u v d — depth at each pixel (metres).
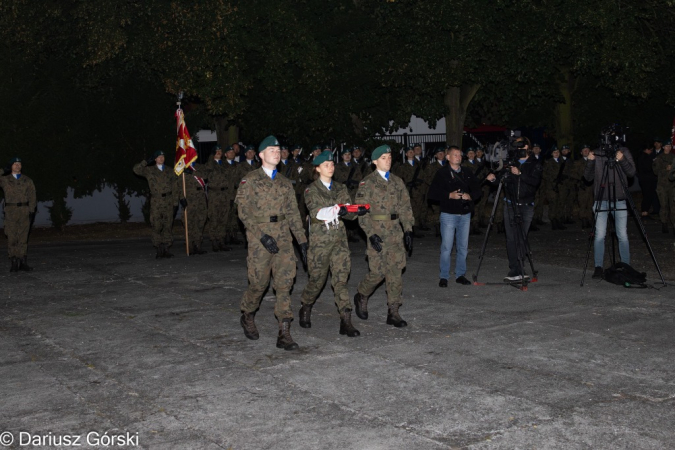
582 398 6.19
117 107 22.73
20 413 6.21
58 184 21.70
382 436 5.51
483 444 5.31
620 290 10.47
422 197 19.00
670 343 7.77
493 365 7.14
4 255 16.22
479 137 30.70
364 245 16.23
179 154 15.02
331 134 21.78
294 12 18.45
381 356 7.55
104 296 11.16
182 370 7.29
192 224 15.56
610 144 10.73
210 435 5.61
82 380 7.07
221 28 17.00
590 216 19.36
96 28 17.08
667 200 16.94
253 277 7.94
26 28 18.61
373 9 20.47
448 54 19.25
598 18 18.19
